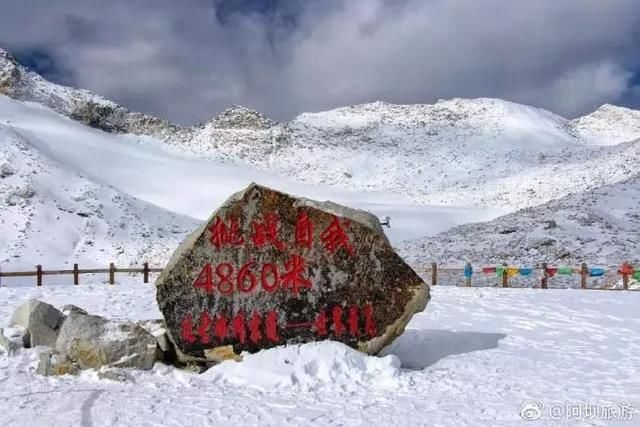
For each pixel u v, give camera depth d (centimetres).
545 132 11112
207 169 7931
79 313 1012
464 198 7156
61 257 3328
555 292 1978
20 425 707
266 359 938
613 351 1109
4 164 4478
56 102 10012
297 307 993
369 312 997
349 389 872
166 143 9481
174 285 990
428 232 5069
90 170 6594
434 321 1424
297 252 999
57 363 927
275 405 792
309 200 1006
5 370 934
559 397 827
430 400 819
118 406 778
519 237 3195
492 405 793
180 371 958
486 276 2516
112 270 2270
